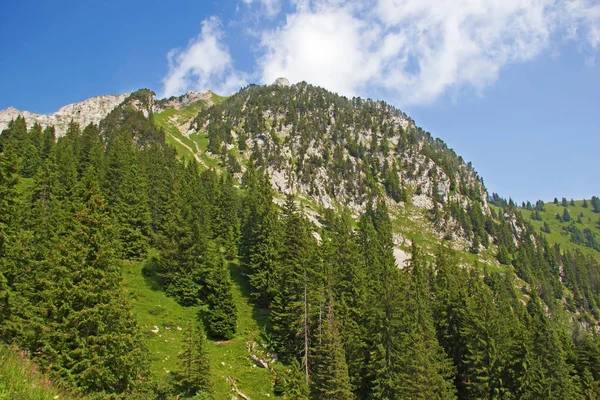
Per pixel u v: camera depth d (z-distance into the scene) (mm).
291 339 53094
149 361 35062
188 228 65688
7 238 31641
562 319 131625
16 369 17750
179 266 63719
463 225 176625
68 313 28969
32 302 33312
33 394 16359
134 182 81500
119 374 29016
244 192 140375
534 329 55219
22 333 27359
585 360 62219
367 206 175625
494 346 52219
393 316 49562
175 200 83188
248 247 74375
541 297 147750
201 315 57938
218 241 78625
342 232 67938
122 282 34625
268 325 57938
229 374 46000
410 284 64000
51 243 43875
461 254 163375
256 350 51688
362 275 60906
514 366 51500
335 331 45906
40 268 35344
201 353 38281
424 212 184625
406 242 162500
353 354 49750
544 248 197875
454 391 50750
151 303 57656
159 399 33156
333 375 42594
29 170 101625
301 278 52375
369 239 82688
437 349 53656
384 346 48438
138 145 165125
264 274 64375
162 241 67312
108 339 28547
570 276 177250
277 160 189250
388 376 45875
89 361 27062
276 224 75438
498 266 164500
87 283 29609
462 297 62531
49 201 73375
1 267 30906
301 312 51156
